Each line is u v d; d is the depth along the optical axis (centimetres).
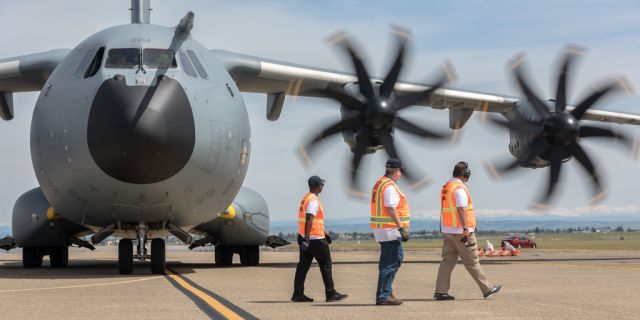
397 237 857
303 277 904
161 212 1352
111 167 1250
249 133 1530
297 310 800
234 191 1507
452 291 1051
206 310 790
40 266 1817
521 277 1362
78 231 1695
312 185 912
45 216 1653
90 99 1280
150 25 1456
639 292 1018
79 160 1279
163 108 1264
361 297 967
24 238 1691
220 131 1365
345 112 1755
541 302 881
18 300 894
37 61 1694
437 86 1759
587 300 905
